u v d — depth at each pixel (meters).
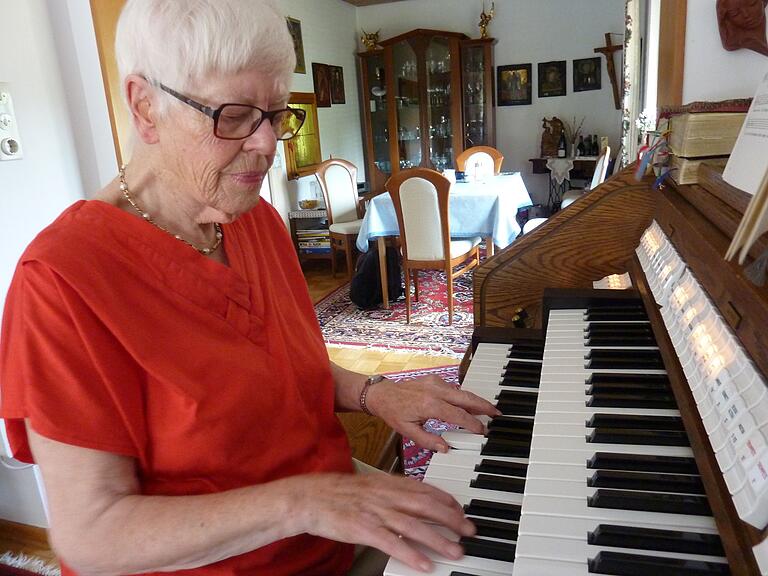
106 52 1.70
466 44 5.62
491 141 5.88
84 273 0.69
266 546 0.83
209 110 0.69
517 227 3.67
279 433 0.85
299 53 5.04
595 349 1.04
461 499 0.75
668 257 1.00
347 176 4.76
